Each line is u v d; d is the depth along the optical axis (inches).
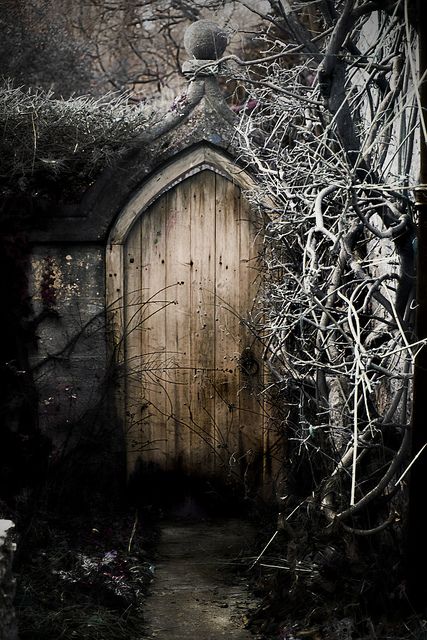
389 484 227.5
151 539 269.6
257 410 297.1
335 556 193.9
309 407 245.9
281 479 291.9
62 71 423.2
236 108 361.4
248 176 290.8
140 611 213.8
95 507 281.4
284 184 241.0
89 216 288.4
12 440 273.0
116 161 288.0
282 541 245.4
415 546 184.1
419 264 183.5
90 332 290.5
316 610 187.9
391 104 215.5
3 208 281.6
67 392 290.0
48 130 277.3
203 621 208.4
